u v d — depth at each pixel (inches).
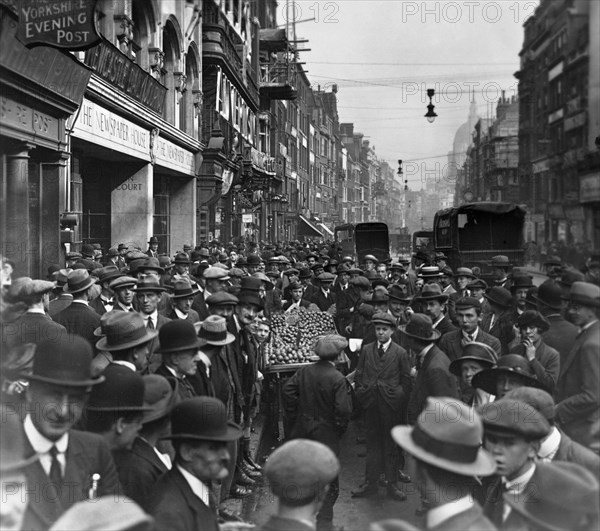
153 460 115.1
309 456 86.9
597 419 133.6
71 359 96.8
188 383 147.3
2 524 86.6
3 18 286.8
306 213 1971.0
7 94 322.0
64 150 423.2
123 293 214.7
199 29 871.7
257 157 1363.2
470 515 86.3
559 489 91.6
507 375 140.5
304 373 183.6
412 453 87.4
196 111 887.7
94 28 297.3
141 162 671.1
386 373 190.4
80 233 580.1
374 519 156.8
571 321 138.9
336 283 417.7
